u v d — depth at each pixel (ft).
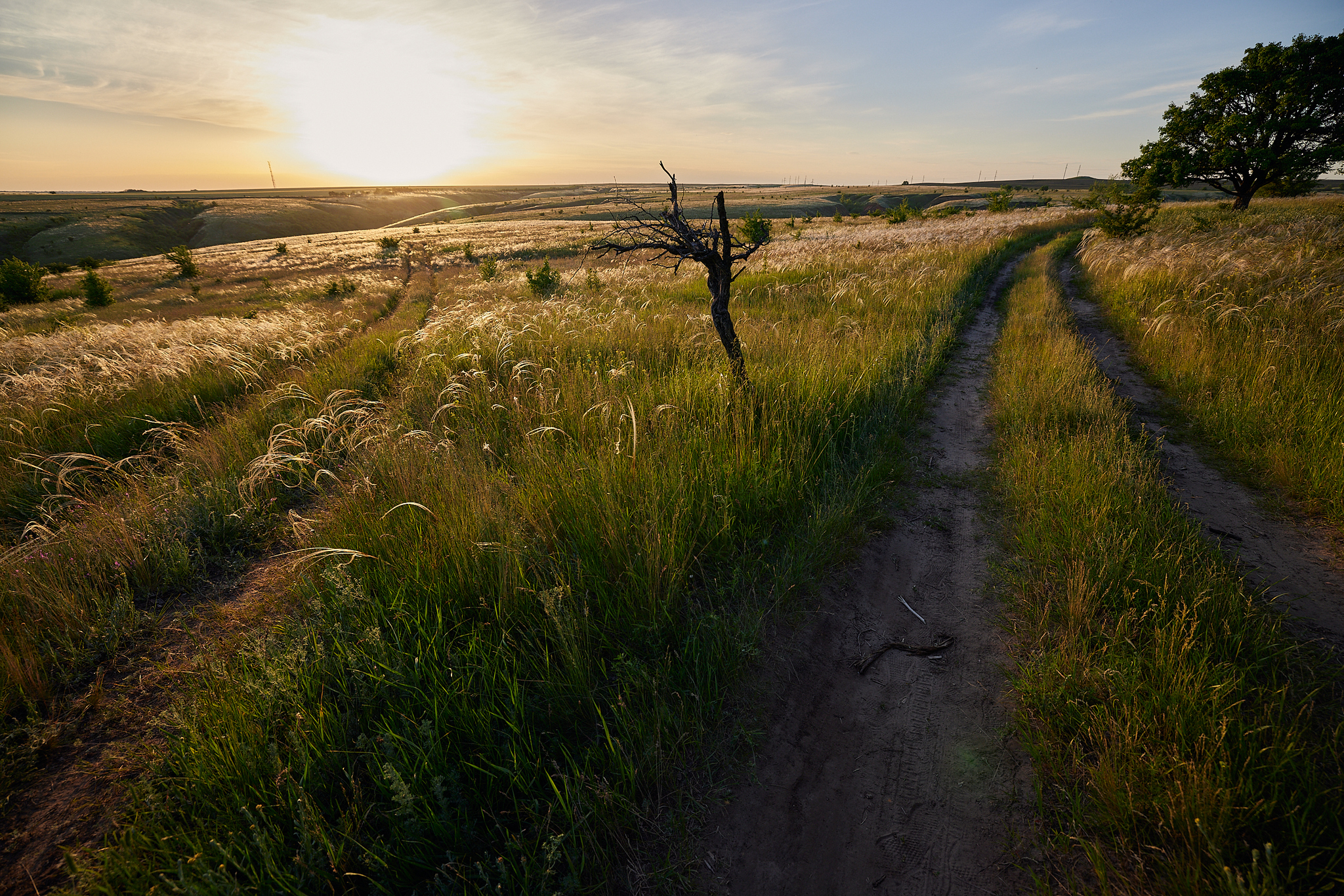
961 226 121.08
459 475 14.12
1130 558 11.35
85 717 9.39
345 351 37.73
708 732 8.78
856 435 19.24
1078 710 8.44
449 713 8.11
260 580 13.42
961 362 31.45
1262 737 7.64
